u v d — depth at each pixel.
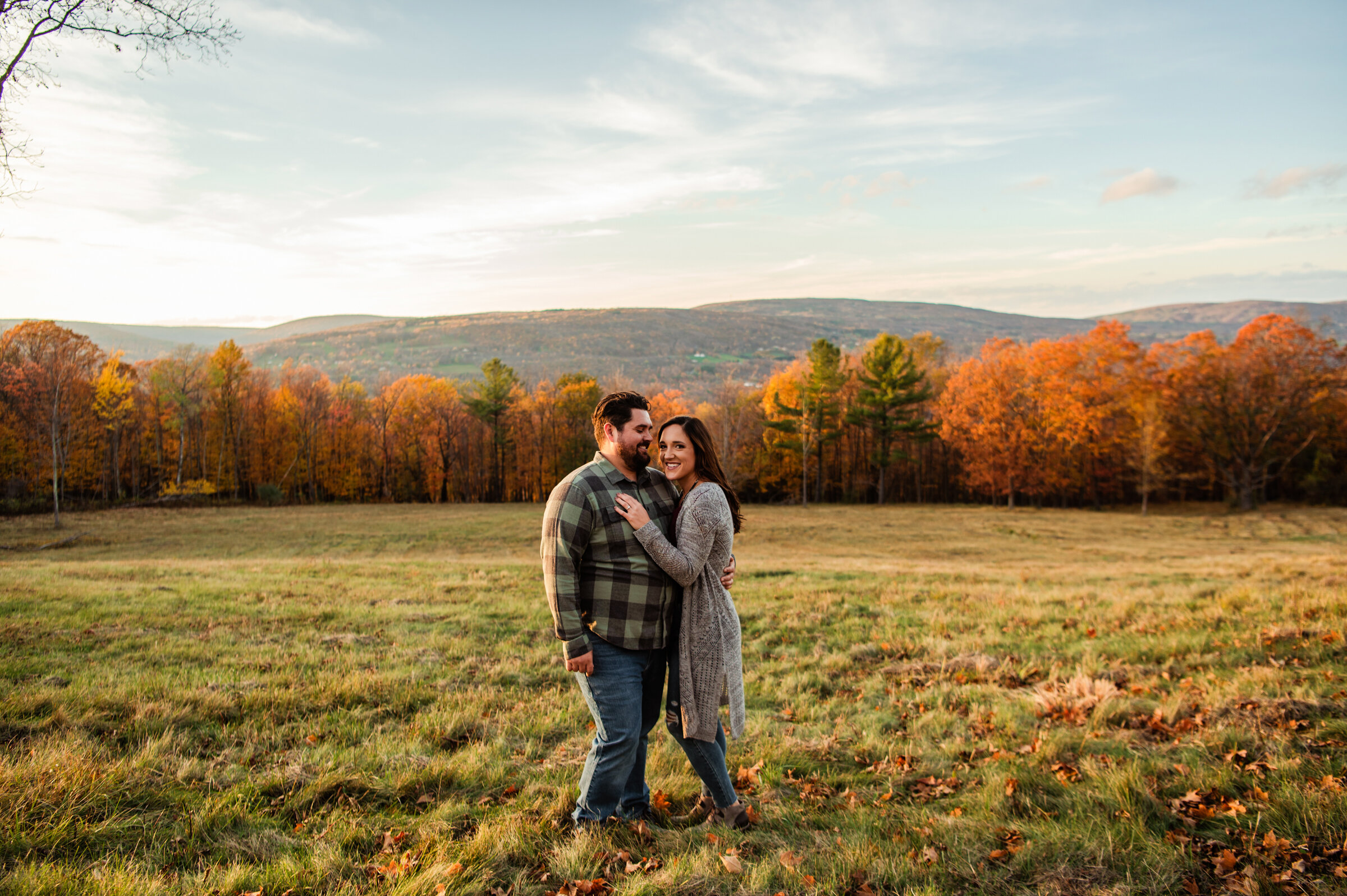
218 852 3.04
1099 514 49.28
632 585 3.21
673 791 3.87
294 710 5.18
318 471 63.00
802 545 34.62
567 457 68.12
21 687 5.21
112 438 54.56
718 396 69.06
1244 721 4.52
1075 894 2.69
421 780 3.93
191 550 32.19
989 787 3.83
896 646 8.05
